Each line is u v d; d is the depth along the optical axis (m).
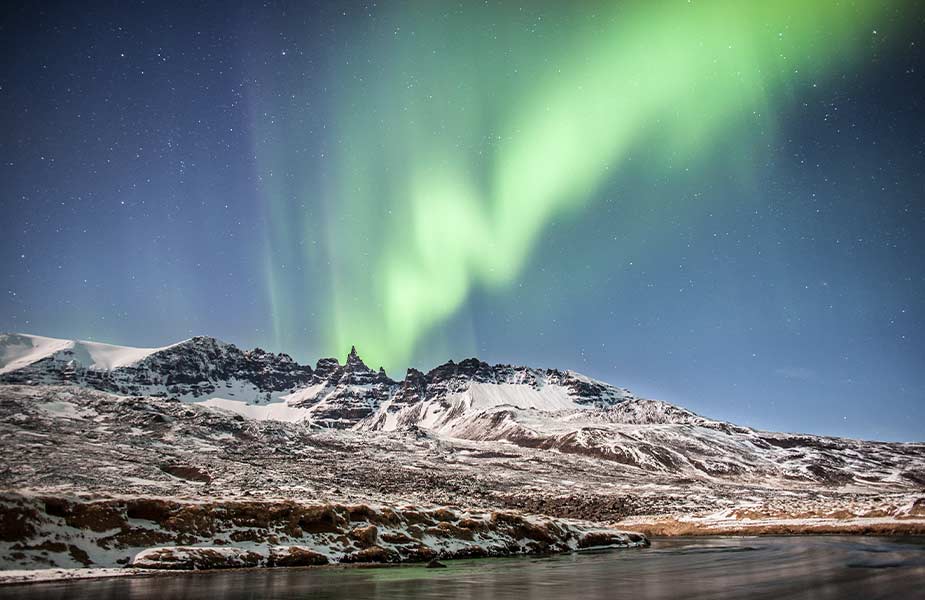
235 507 41.47
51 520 34.25
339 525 43.66
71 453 120.06
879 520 83.31
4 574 28.38
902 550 49.47
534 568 36.47
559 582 29.05
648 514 116.50
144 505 38.53
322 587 26.17
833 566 37.12
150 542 35.84
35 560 31.09
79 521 35.16
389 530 45.38
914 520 80.38
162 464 121.88
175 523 37.94
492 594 24.56
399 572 33.34
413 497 114.12
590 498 136.75
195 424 182.88
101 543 34.38
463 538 48.38
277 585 26.75
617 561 41.62
